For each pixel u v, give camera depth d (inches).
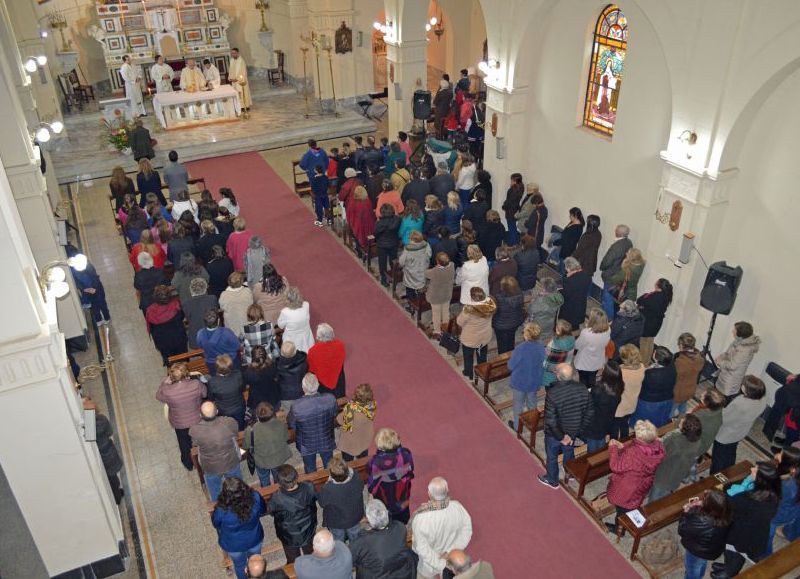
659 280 330.6
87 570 264.1
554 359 298.7
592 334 304.7
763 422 332.2
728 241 332.2
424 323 411.2
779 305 314.7
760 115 300.7
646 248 383.9
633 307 315.3
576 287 353.4
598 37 390.6
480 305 325.1
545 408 268.2
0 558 282.8
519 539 274.8
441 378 366.6
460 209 442.3
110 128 668.7
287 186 611.8
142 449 328.5
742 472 265.1
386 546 201.0
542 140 453.1
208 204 433.4
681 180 332.2
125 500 301.0
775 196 303.6
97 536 258.7
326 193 518.9
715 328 350.3
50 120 663.8
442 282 366.6
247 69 891.4
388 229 422.0
